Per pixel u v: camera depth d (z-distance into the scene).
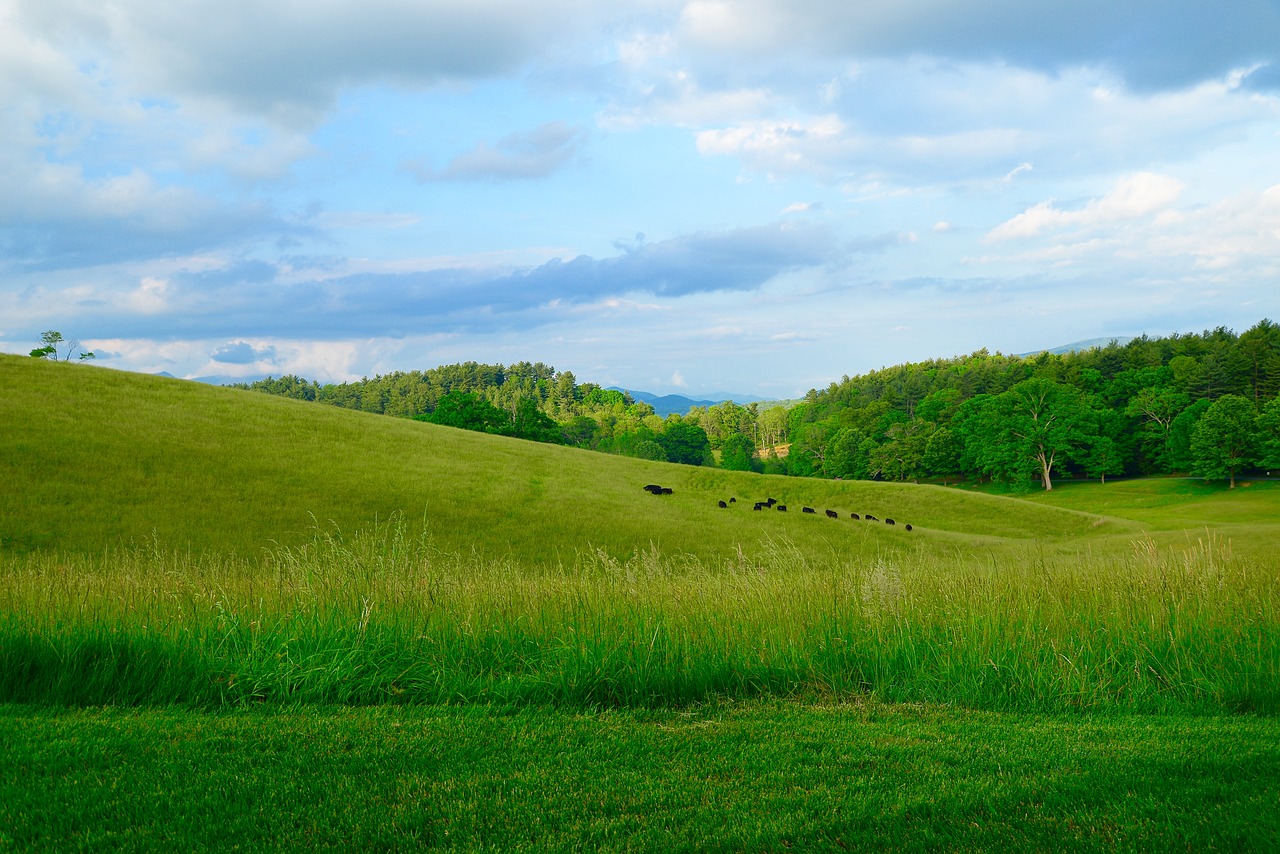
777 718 5.37
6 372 38.12
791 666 6.34
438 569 8.34
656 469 49.50
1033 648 6.41
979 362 146.12
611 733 4.89
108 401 36.91
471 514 31.06
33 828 3.41
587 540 29.69
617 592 7.75
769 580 8.21
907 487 49.75
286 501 28.95
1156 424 83.75
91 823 3.50
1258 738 4.80
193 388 43.50
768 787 3.99
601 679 5.86
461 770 4.20
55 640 5.89
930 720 5.32
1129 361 100.44
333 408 48.47
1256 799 3.71
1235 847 3.27
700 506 38.38
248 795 3.82
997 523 43.75
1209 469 71.00
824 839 3.39
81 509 24.81
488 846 3.34
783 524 35.88
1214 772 4.12
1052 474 91.56
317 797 3.82
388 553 8.55
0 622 6.28
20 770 4.04
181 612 7.06
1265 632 6.56
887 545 32.75
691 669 6.00
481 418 82.69
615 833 3.46
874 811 3.66
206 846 3.31
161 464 30.25
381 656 6.18
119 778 3.98
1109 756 4.42
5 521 22.91
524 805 3.74
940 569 9.65
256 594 7.84
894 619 7.04
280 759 4.30
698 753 4.52
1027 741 4.76
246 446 34.84
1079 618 7.14
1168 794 3.81
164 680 5.64
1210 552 8.87
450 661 6.29
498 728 4.96
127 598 7.59
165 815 3.59
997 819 3.60
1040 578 8.51
